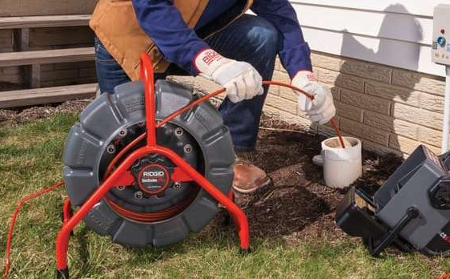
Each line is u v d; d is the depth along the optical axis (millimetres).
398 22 3586
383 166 3654
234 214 2861
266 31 3215
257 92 2758
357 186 3420
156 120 2725
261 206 3301
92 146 2715
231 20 3197
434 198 2781
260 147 3977
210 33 3225
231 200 2992
